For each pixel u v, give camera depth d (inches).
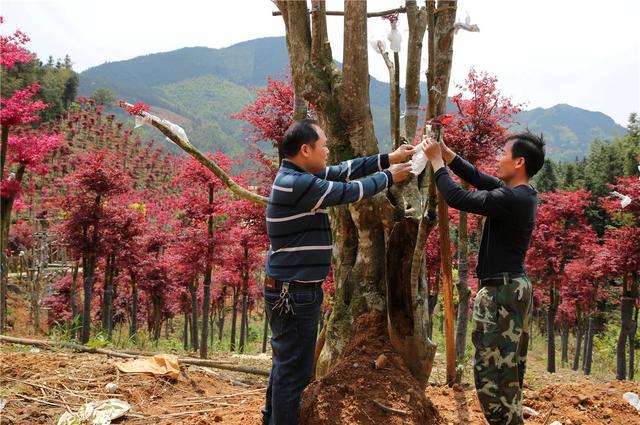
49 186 1181.1
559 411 159.6
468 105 301.3
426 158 113.5
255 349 706.8
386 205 134.3
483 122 300.2
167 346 490.9
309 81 140.6
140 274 669.9
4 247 428.5
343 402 122.9
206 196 497.4
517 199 109.9
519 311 113.0
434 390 169.2
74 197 496.1
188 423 152.6
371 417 120.2
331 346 143.1
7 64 374.3
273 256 109.6
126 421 159.2
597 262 498.3
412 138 136.8
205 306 446.3
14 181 407.2
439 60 139.5
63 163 1445.6
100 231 502.3
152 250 662.5
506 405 112.5
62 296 789.9
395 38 130.8
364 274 142.2
